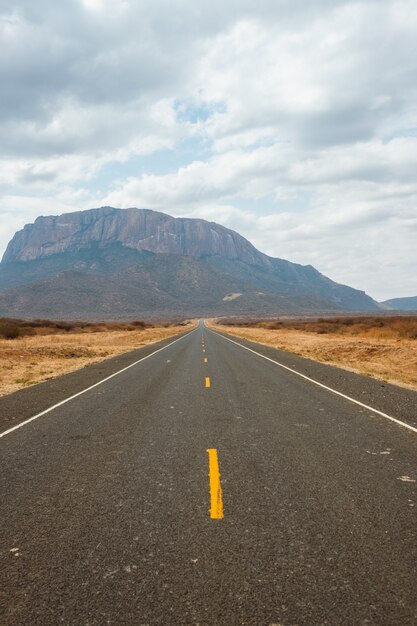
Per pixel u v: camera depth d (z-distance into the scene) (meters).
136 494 4.88
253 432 7.62
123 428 7.97
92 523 4.16
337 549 3.63
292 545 3.70
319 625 2.70
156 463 5.97
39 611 2.86
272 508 4.47
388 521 4.17
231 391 11.98
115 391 12.16
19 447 6.86
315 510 4.42
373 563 3.41
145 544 3.73
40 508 4.53
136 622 2.74
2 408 10.13
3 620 2.78
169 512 4.38
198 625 2.71
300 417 8.81
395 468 5.76
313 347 28.84
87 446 6.85
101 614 2.82
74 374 16.48
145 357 23.19
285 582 3.15
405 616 2.79
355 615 2.79
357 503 4.60
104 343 36.59
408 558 3.49
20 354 23.67
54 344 32.78
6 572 3.34
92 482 5.27
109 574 3.28
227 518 4.23
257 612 2.82
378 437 7.32
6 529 4.07
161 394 11.55
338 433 7.57
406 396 11.38
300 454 6.35
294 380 14.15
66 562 3.46
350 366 19.28
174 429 7.85
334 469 5.70
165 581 3.18
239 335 51.84
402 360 20.80
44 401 10.90
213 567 3.36
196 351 26.89
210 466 5.82
